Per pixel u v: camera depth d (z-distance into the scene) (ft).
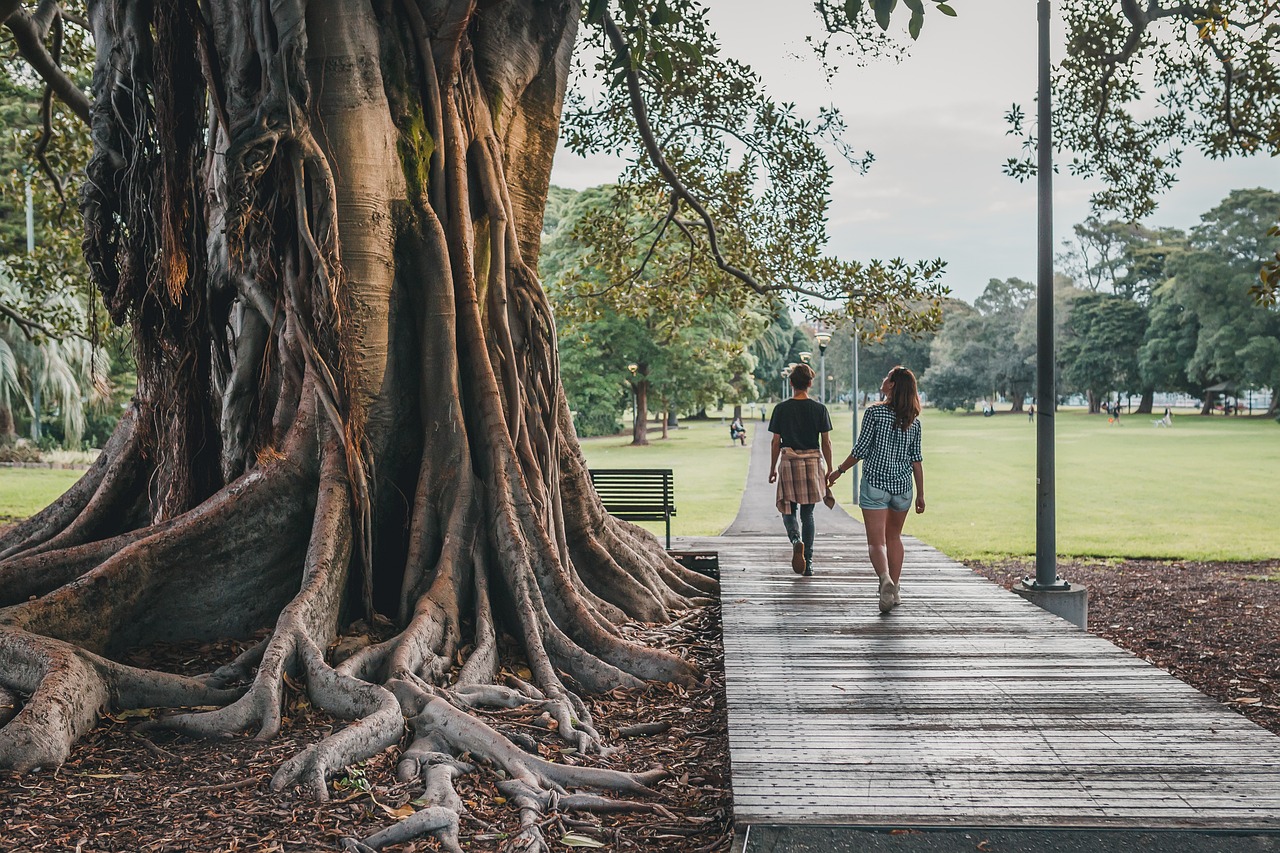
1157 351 307.37
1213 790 13.16
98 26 23.07
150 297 23.77
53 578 19.45
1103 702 17.43
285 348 21.94
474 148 25.31
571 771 14.44
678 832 12.98
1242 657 28.89
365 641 19.19
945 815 12.46
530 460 23.97
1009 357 384.88
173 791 13.28
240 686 17.26
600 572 26.50
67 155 51.98
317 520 20.26
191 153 23.18
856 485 90.02
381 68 23.29
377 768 14.30
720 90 45.11
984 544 59.52
